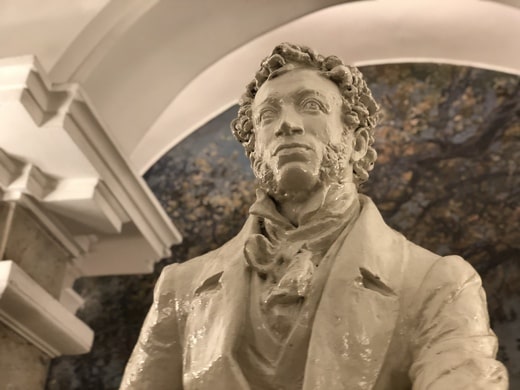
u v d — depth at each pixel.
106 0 4.19
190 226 5.53
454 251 4.88
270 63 2.06
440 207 5.03
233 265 1.85
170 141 5.71
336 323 1.63
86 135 3.80
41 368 4.23
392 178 5.21
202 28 4.64
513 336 4.52
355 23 5.25
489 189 4.99
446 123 5.27
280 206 1.98
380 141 5.34
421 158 5.21
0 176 3.91
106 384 5.25
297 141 1.91
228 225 5.46
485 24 5.09
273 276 1.80
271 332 1.69
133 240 4.48
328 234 1.85
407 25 5.25
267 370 1.66
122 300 5.51
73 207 4.08
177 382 1.83
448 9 5.07
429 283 1.71
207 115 5.69
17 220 4.00
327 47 5.43
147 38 4.41
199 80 5.39
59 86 3.66
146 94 4.70
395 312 1.67
